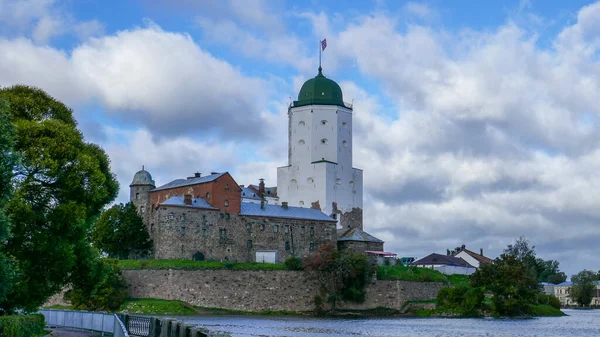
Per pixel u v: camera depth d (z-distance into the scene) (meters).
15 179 49.97
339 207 167.88
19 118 56.09
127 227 128.00
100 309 106.12
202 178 137.88
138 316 54.78
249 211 138.25
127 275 118.88
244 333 80.75
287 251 140.25
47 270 52.78
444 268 157.12
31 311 52.94
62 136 53.53
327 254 126.62
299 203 168.12
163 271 118.62
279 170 172.25
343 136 171.62
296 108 172.00
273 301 124.44
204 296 119.94
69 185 52.88
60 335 50.91
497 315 126.62
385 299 130.88
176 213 127.69
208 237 130.75
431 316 126.62
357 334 81.94
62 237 52.66
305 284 126.69
